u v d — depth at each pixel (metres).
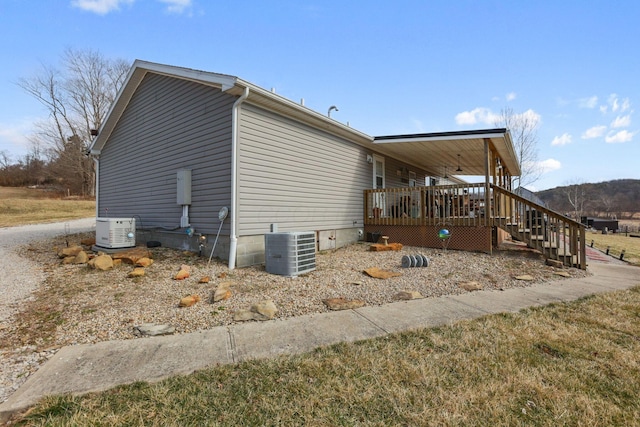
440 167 15.26
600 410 2.19
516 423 2.06
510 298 4.74
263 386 2.46
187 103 7.57
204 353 3.03
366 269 6.22
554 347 3.10
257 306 4.03
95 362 2.86
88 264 6.11
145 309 4.12
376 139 9.89
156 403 2.26
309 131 8.24
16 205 23.16
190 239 7.50
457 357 2.90
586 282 5.79
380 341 3.24
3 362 2.86
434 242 8.91
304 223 8.03
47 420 2.08
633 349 3.07
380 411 2.17
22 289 4.93
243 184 6.47
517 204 7.91
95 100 34.75
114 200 10.59
